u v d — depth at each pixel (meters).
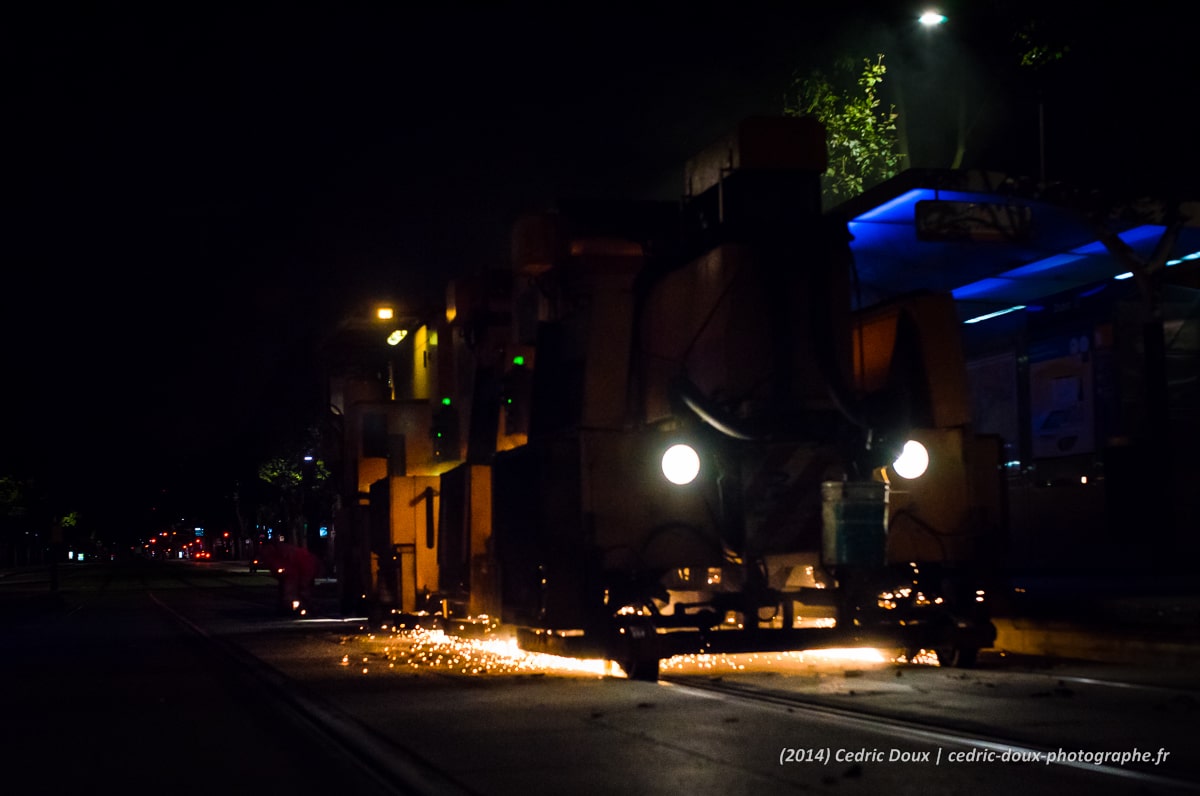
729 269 12.60
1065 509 23.70
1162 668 13.05
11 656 19.41
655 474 12.39
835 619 12.76
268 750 9.30
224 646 20.47
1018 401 25.33
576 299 16.25
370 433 24.58
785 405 12.49
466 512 17.22
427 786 7.49
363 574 25.67
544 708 10.80
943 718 9.59
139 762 8.93
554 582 12.34
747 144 13.57
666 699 11.18
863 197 18.52
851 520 11.88
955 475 13.04
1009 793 6.84
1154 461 19.83
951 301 13.38
